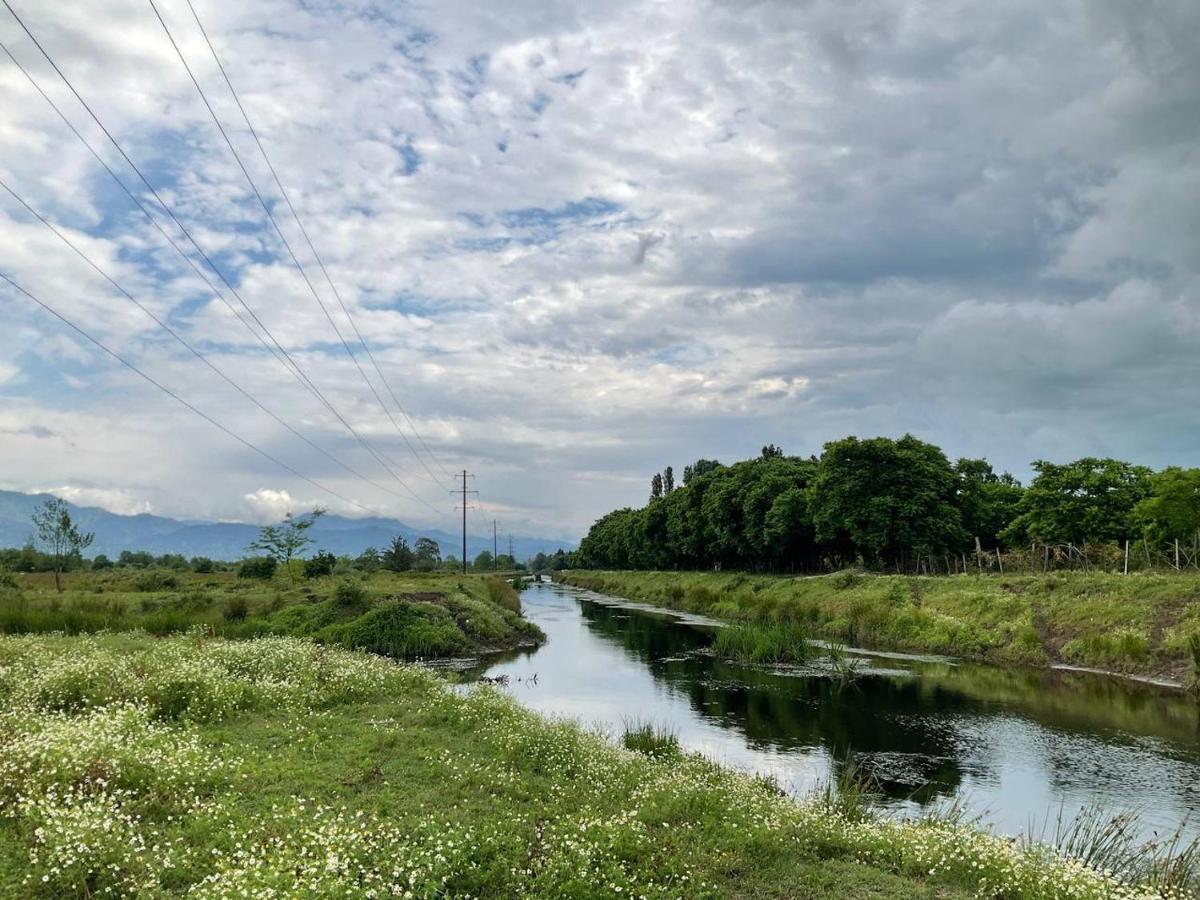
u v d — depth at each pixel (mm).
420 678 21594
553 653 39906
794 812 12344
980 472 82250
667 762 16812
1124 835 13961
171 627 31922
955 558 63000
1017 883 9562
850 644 41562
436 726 16344
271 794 10922
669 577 100062
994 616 38250
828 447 62969
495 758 13867
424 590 48375
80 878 7676
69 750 10594
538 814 11102
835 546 71812
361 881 7910
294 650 23234
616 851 9562
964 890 9664
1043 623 35875
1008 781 17797
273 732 14602
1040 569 47594
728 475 91250
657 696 27672
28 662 18750
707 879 9219
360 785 11711
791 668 34031
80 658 18531
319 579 55812
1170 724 22969
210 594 43500
